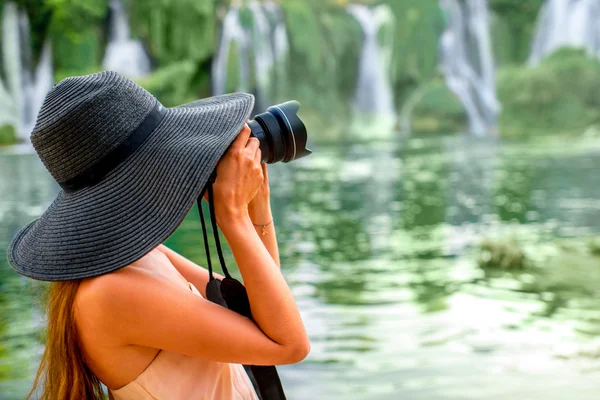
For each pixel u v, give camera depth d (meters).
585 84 23.03
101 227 1.21
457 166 14.56
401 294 5.25
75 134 1.22
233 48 21.86
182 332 1.24
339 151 18.17
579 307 4.78
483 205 9.91
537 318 4.54
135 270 1.26
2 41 18.78
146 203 1.22
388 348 3.97
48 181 11.70
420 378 3.46
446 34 25.58
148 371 1.29
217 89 21.88
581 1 25.55
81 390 1.27
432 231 8.09
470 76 25.39
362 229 8.28
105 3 19.97
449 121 24.44
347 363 3.71
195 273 1.62
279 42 23.12
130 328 1.23
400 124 24.56
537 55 26.03
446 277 5.79
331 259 6.64
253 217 1.50
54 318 1.27
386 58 25.11
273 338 1.27
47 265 1.21
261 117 1.42
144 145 1.26
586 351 3.81
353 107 24.72
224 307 1.30
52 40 19.44
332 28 24.47
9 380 3.43
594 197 10.37
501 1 25.86
